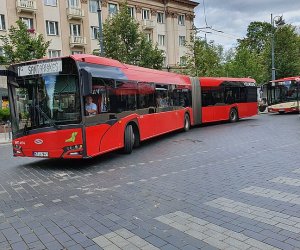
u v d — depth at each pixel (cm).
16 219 567
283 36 4659
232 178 764
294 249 412
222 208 567
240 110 2466
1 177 909
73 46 3856
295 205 565
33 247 454
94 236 479
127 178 821
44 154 940
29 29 3203
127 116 1190
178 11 4947
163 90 1572
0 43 3203
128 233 482
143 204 610
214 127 2077
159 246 437
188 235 466
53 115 930
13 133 982
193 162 977
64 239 475
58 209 608
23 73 952
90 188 745
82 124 920
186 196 645
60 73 922
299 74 4738
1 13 3319
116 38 3112
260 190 659
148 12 4634
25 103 958
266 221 502
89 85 921
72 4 3884
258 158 980
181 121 1825
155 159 1062
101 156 1172
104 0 4078
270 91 3092
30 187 782
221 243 437
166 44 4831
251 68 4497
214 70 4028
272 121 2302
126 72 1219
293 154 1012
